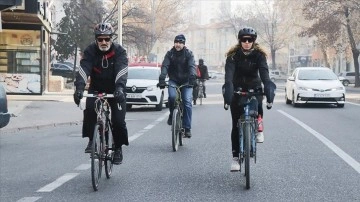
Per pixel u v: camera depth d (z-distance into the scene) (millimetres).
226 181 9703
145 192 8852
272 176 10117
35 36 36906
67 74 64750
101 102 9273
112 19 60438
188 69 13586
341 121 21031
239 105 9453
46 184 9633
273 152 13047
